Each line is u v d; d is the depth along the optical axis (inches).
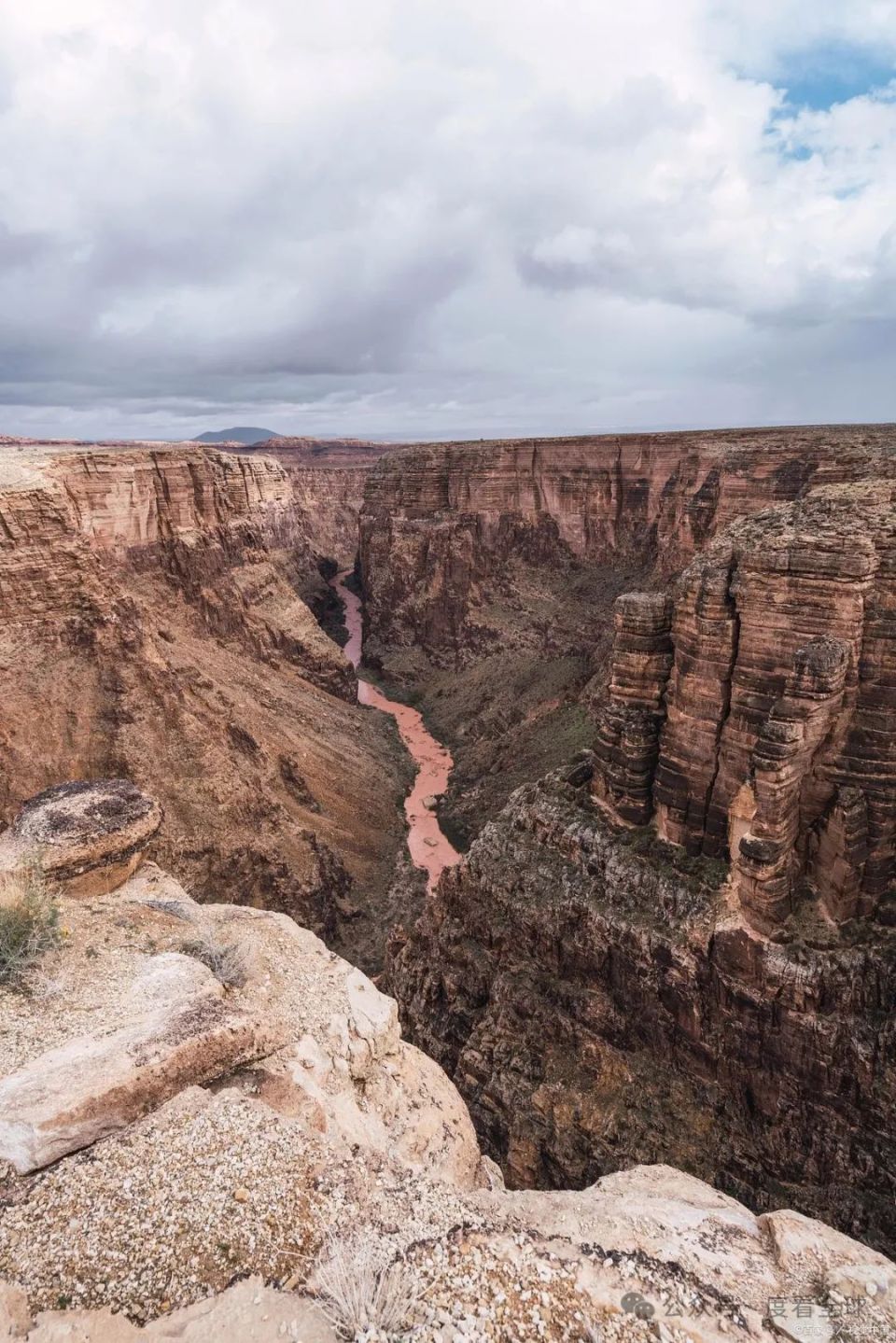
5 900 602.9
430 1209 412.2
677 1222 445.4
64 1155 407.5
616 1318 355.6
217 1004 538.6
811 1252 420.8
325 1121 510.0
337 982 669.3
